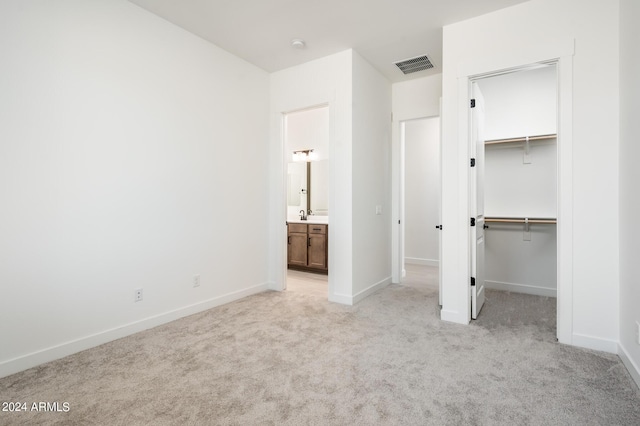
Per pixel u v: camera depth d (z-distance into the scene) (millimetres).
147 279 2691
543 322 2838
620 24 2170
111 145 2447
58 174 2170
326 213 5320
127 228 2551
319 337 2506
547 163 3738
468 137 2785
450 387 1812
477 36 2738
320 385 1830
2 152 1933
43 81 2094
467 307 2797
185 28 2955
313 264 4953
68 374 1957
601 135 2246
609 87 2223
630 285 1980
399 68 3838
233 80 3465
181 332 2609
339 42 3215
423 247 5699
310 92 3621
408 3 2570
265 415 1571
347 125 3373
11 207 1972
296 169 5637
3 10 1929
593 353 2221
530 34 2506
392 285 4223
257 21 2848
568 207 2348
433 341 2432
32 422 1520
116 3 2475
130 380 1889
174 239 2893
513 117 3908
